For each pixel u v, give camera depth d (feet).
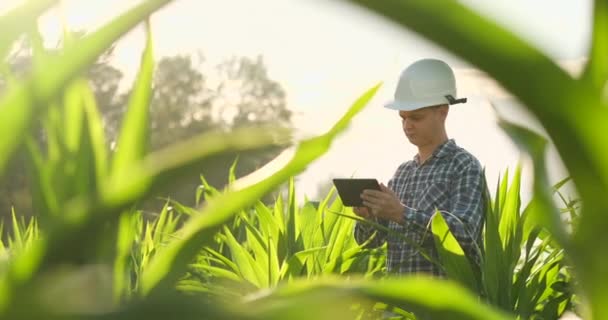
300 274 13.00
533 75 1.46
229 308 1.33
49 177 3.02
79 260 1.68
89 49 1.75
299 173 2.15
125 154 2.91
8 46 1.71
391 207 12.36
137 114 2.92
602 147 1.57
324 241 15.67
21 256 1.65
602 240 1.66
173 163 1.65
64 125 3.11
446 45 1.42
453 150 13.14
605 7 1.59
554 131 1.56
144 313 1.28
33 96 1.74
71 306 1.34
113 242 2.36
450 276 10.59
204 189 14.74
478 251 12.05
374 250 13.01
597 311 1.70
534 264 13.73
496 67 1.44
